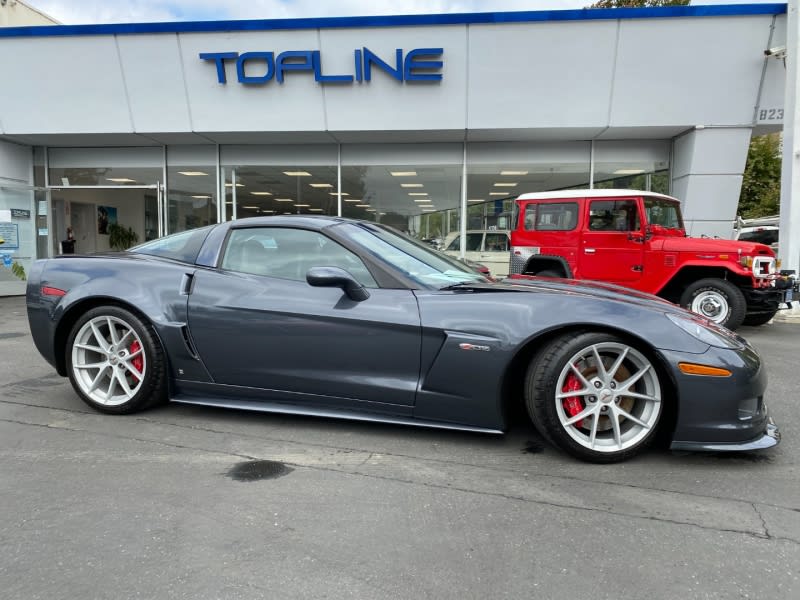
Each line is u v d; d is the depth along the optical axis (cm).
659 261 717
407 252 348
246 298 322
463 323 286
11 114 1116
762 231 1367
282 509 234
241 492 249
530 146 1154
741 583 185
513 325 280
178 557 199
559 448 285
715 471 275
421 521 225
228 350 324
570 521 226
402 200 1188
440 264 354
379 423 336
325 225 335
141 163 1243
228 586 183
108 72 1077
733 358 266
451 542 210
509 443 310
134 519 225
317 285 294
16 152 1221
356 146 1184
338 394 309
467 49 1008
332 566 194
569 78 1010
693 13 954
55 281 359
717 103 999
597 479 265
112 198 1277
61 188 1246
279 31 1024
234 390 331
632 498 246
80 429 328
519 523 224
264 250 339
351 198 1199
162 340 333
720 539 213
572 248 766
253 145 1209
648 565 196
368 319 298
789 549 206
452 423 298
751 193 2442
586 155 1148
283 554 201
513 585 184
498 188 1168
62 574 189
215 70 1058
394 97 1045
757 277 690
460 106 1041
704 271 722
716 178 1039
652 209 741
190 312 330
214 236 354
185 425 336
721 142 1021
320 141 1168
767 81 976
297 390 317
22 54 1075
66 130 1118
